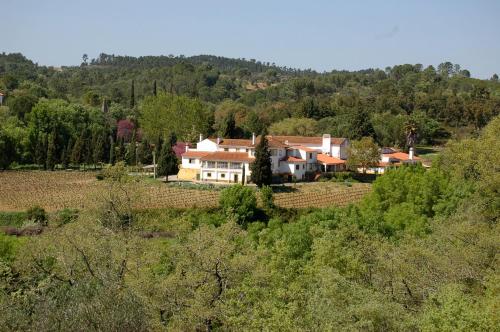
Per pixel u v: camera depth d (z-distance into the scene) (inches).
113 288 1117.1
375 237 1681.8
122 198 1579.7
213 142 4352.9
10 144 4672.7
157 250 1443.2
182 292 1208.2
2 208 3088.1
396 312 942.4
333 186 3966.5
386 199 2576.3
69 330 949.8
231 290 1179.3
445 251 1402.6
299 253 1759.4
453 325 858.8
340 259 1376.7
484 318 853.8
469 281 1277.1
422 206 2388.0
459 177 2279.8
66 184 3929.6
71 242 1369.3
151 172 4461.1
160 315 1197.7
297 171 4202.8
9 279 1393.9
